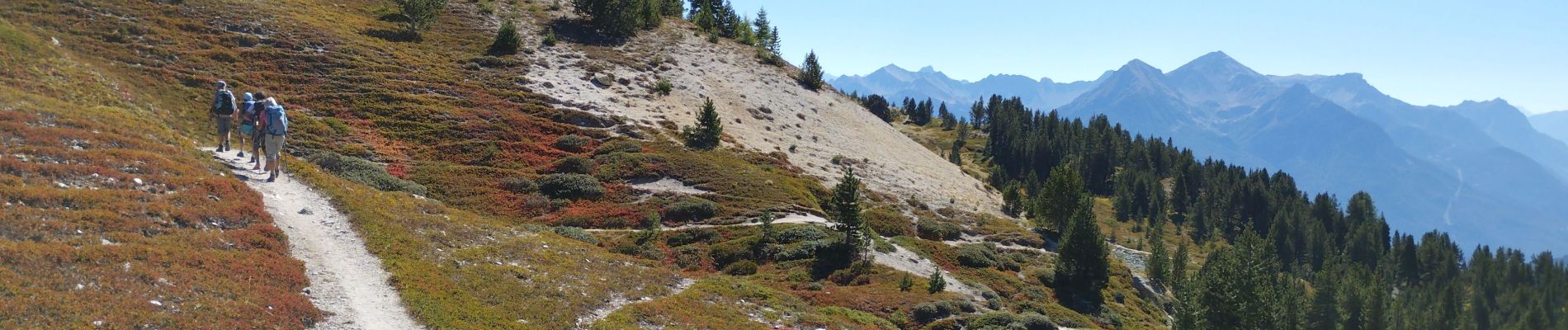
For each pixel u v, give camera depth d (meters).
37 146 25.28
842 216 46.41
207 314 16.64
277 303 18.50
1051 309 46.09
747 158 69.00
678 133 71.38
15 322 13.73
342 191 32.56
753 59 105.69
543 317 22.73
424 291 22.34
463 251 28.30
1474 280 104.88
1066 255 55.41
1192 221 165.00
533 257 30.36
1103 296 53.38
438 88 68.69
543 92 73.19
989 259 55.00
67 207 21.08
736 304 30.27
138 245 19.39
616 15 98.69
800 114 91.06
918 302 37.09
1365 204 178.25
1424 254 130.75
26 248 16.89
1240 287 50.72
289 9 78.56
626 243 45.06
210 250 21.05
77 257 17.44
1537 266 99.00
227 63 62.66
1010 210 85.06
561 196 53.12
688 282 33.00
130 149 28.25
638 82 82.81
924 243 55.66
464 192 51.03
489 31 88.69
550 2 106.88
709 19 119.06
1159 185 182.88
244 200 26.44
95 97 40.34
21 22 56.97
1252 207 176.75
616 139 65.25
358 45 73.50
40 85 37.53
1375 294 77.12
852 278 41.97
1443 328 89.25
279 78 62.75
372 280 22.58
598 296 26.44
